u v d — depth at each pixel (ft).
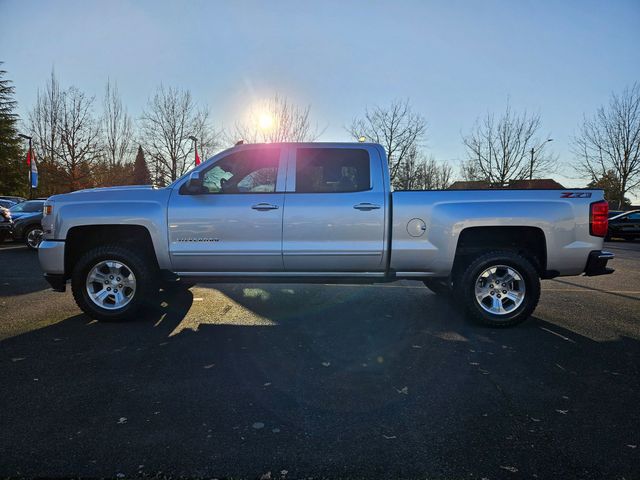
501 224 15.35
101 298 16.29
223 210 15.72
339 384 10.96
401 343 14.11
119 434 8.54
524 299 15.69
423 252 15.61
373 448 8.14
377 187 15.93
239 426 8.88
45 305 18.80
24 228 40.50
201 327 15.74
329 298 20.52
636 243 68.74
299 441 8.36
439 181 161.79
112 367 11.94
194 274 16.34
